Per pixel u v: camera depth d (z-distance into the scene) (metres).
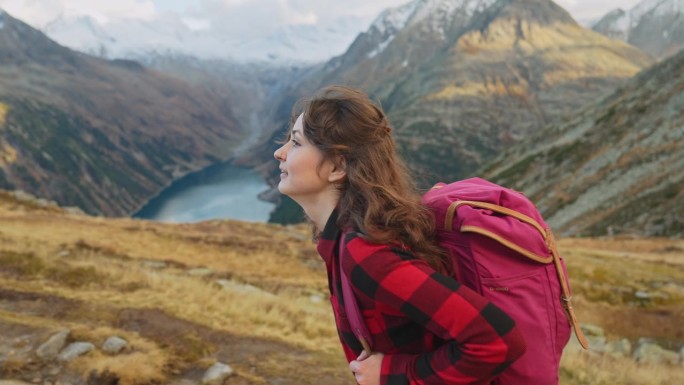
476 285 2.16
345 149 2.30
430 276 2.06
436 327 2.05
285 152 2.58
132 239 27.94
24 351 8.48
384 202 2.22
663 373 12.87
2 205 35.28
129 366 7.87
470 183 2.59
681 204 53.12
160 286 13.57
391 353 2.37
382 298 2.11
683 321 20.56
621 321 21.00
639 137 78.81
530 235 2.15
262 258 27.45
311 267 27.12
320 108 2.38
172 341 9.58
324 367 8.97
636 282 24.86
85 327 9.52
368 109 2.35
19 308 10.91
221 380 7.98
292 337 10.64
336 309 2.64
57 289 12.52
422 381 2.16
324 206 2.47
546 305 2.16
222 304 12.43
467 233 2.18
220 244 29.55
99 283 13.43
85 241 23.88
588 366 11.78
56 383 7.65
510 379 2.12
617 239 46.41
